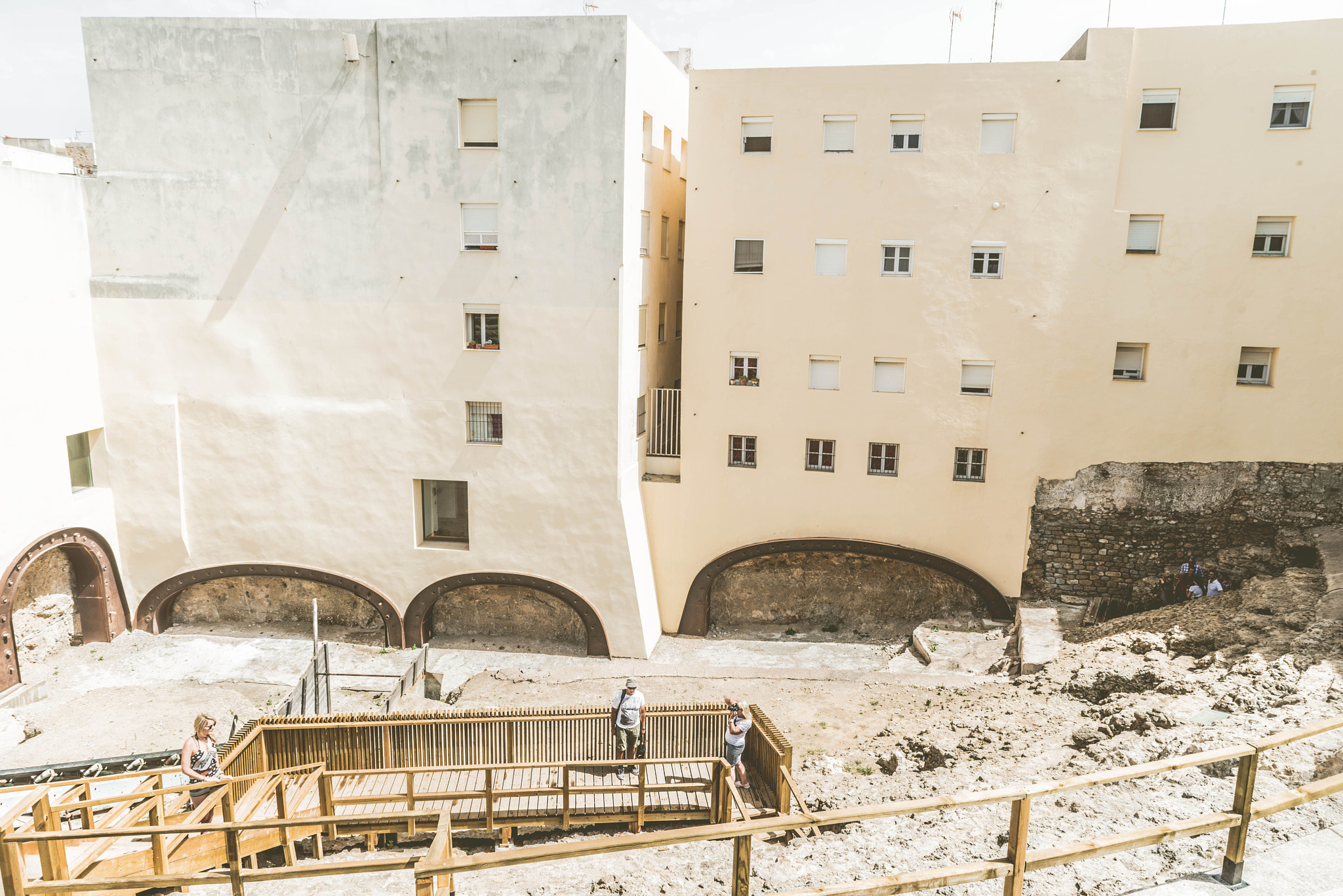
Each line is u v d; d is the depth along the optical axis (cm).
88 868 855
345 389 2275
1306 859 675
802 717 1856
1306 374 2092
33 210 2061
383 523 2334
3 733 1875
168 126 2183
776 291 2283
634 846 535
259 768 1425
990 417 2244
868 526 2358
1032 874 764
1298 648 1540
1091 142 2083
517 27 2053
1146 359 2169
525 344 2200
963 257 2184
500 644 2403
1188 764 607
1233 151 2048
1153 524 2222
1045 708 1672
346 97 2134
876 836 1007
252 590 2481
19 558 2038
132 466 2334
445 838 592
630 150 2125
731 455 2403
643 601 2322
